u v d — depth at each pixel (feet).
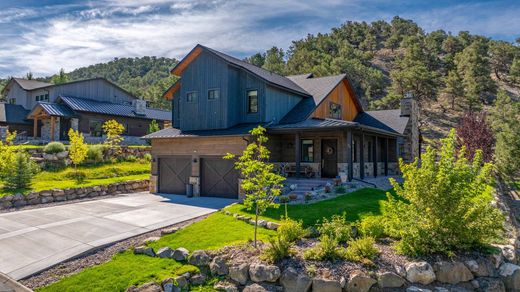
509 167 80.48
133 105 118.42
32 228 34.06
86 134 100.63
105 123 97.19
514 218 51.75
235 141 51.39
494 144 94.58
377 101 161.07
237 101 57.88
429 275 20.86
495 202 39.06
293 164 57.57
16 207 45.57
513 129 85.20
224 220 33.88
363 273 20.81
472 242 23.29
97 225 34.91
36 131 99.19
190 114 59.31
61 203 48.62
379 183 56.85
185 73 60.34
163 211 41.83
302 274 21.01
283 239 23.86
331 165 58.08
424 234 22.88
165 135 58.23
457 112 165.27
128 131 112.57
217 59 56.70
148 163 76.79
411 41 274.98
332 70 178.09
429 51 252.42
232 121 56.49
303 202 39.27
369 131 55.21
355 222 28.19
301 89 65.92
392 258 22.35
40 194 48.85
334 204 36.14
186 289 21.90
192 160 55.77
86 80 118.01
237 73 58.23
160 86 235.40
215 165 53.78
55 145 65.26
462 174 23.44
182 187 57.72
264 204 25.84
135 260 25.38
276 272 21.33
